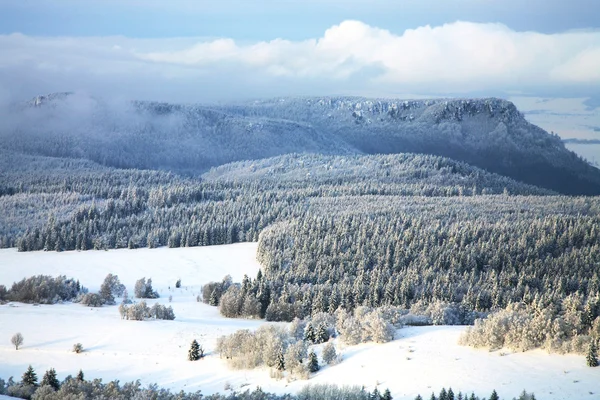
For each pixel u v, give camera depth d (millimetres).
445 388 119125
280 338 147875
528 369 124562
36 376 138000
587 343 128375
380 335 145875
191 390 131875
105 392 121750
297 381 130375
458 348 138375
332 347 138750
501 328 137375
